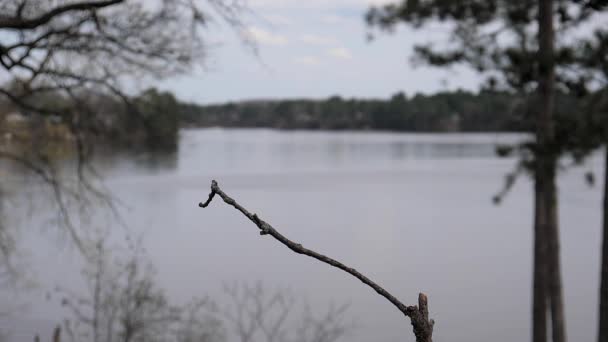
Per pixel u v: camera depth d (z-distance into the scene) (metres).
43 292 11.54
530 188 55.72
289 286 16.27
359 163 87.69
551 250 9.75
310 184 56.50
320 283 17.08
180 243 23.83
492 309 16.80
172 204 38.06
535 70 9.16
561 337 9.85
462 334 14.36
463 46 9.90
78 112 8.24
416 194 51.12
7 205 11.50
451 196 50.03
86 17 6.47
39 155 9.12
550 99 9.32
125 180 52.28
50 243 15.35
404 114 155.38
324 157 100.25
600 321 8.24
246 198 43.75
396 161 92.56
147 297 7.72
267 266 19.70
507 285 20.06
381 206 42.66
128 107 8.19
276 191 49.50
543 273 10.11
